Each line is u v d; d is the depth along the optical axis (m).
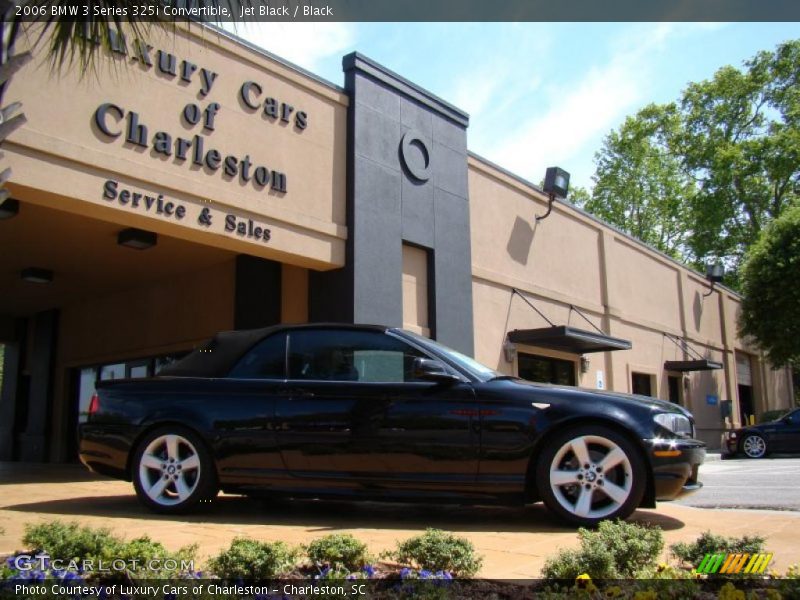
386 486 5.54
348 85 11.66
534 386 5.63
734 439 19.53
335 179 11.15
